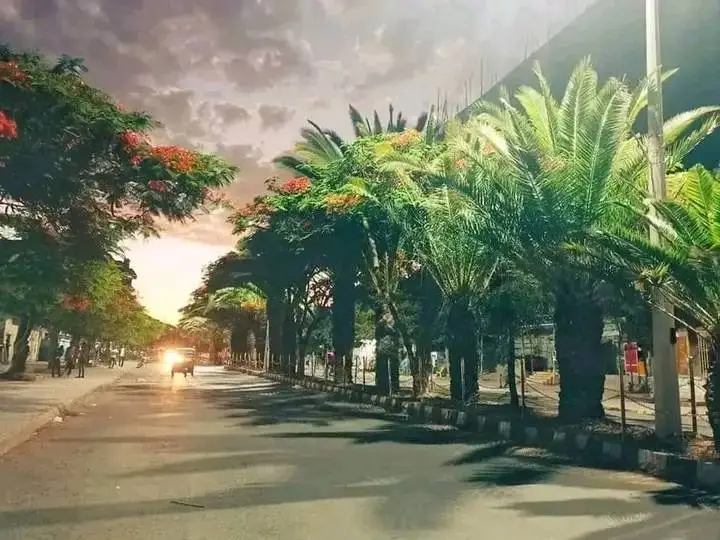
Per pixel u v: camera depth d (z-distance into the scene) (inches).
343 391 1158.3
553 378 1084.5
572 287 569.6
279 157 1174.3
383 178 847.1
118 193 561.9
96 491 331.0
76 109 480.4
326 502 311.9
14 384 1134.4
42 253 644.1
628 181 539.2
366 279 1103.0
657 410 471.5
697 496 336.5
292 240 1173.1
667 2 891.4
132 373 2132.1
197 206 578.6
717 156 871.1
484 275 748.6
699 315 428.5
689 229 404.8
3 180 516.1
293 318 1740.9
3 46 471.5
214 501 311.1
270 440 537.3
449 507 305.9
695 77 870.4
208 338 5260.8
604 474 402.6
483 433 614.5
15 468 395.5
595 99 518.0
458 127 637.3
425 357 924.0
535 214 535.8
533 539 255.1
